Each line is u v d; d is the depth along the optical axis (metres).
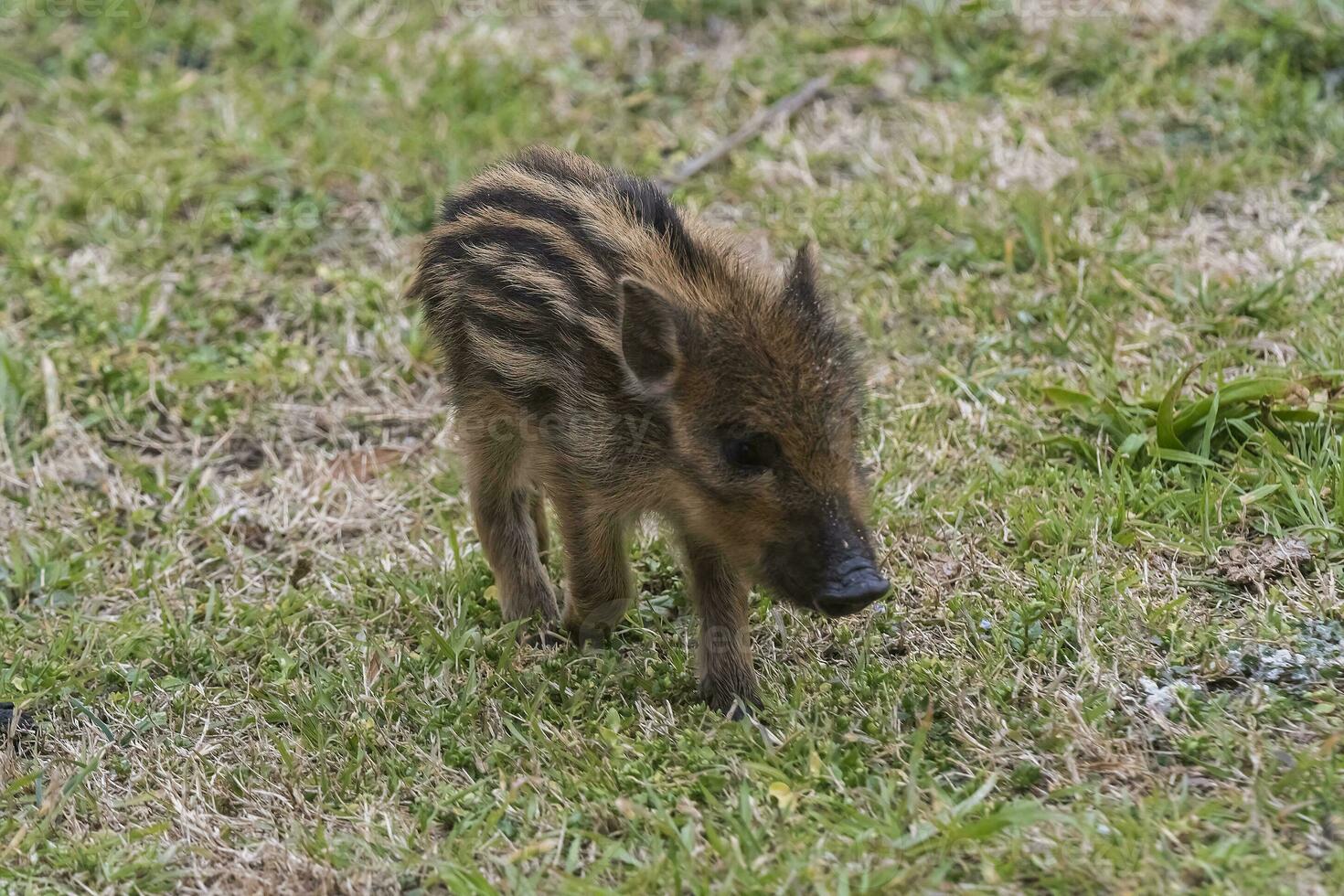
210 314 13.82
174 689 10.02
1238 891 7.37
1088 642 9.40
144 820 8.93
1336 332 11.83
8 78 16.81
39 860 8.59
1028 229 13.51
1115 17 16.42
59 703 9.91
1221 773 8.38
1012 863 7.76
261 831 8.77
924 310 13.17
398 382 13.16
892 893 7.65
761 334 9.14
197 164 15.29
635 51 17.09
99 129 15.88
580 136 15.61
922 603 10.12
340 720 9.50
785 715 9.16
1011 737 8.80
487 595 10.77
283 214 14.85
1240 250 13.34
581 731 9.27
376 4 17.73
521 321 9.80
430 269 10.62
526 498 10.76
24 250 14.40
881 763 8.76
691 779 8.66
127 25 17.47
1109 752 8.59
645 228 9.94
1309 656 9.16
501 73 16.45
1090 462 11.25
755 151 15.49
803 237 14.02
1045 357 12.44
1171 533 10.32
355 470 12.38
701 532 9.37
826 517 8.89
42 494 12.02
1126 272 12.99
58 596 11.02
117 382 12.99
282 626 10.53
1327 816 7.91
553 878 8.06
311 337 13.62
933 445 11.59
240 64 16.98
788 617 10.21
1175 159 14.57
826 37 16.91
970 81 16.03
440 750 9.22
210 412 12.84
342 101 16.12
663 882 7.91
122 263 14.35
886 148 15.26
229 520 11.80
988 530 10.71
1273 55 15.61
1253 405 11.06
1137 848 7.75
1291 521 10.35
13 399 12.71
